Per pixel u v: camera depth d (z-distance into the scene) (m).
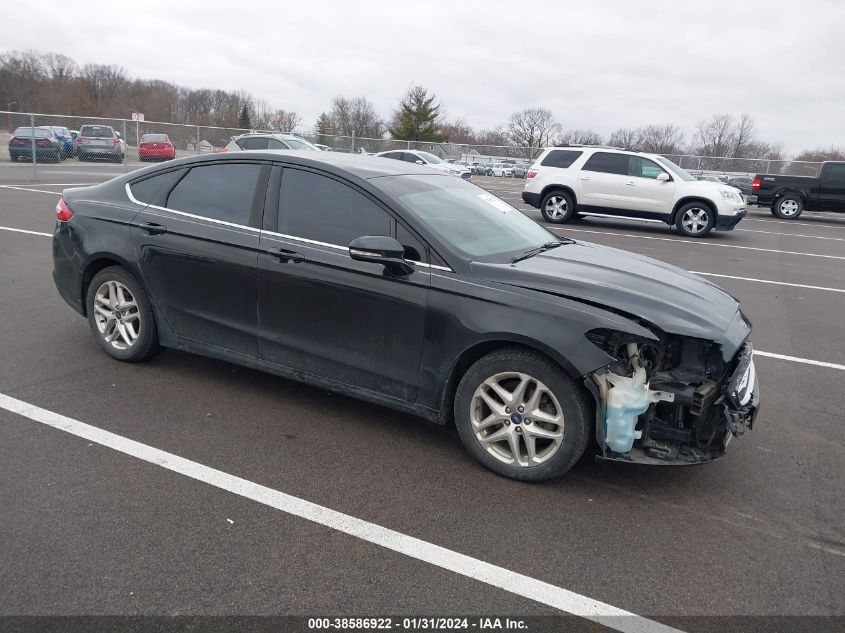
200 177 4.66
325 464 3.76
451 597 2.73
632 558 3.03
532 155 38.12
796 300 8.52
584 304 3.49
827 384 5.42
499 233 4.32
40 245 9.52
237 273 4.33
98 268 5.07
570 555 3.03
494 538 3.13
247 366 4.50
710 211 14.77
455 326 3.66
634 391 3.37
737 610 2.72
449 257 3.77
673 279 4.09
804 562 3.04
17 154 22.97
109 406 4.35
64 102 74.25
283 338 4.27
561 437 3.48
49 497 3.29
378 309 3.87
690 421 3.51
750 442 4.28
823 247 13.99
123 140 24.89
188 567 2.82
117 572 2.77
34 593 2.63
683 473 3.83
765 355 6.15
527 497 3.51
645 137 79.25
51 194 16.14
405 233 3.89
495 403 3.67
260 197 4.36
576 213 16.31
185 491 3.41
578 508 3.42
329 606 2.64
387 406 4.02
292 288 4.13
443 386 3.78
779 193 20.91
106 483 3.44
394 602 2.68
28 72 76.38
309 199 4.21
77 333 5.75
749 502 3.55
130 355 4.99
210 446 3.90
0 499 3.25
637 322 3.41
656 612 2.69
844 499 3.61
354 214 4.06
